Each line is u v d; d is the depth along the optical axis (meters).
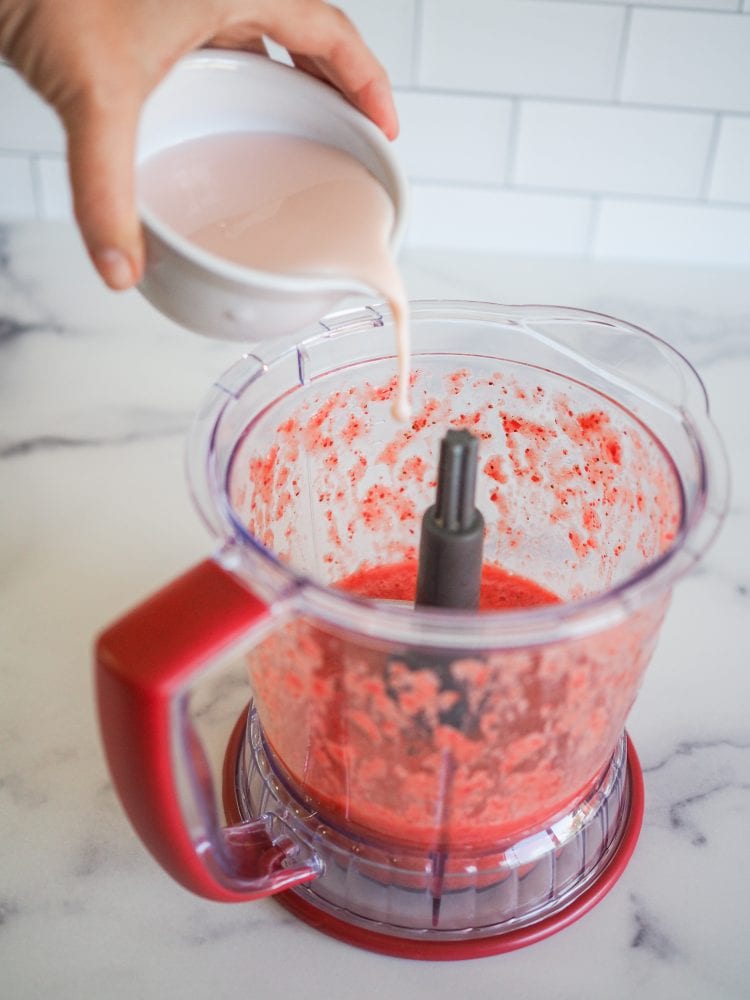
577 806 0.50
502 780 0.44
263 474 0.52
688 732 0.58
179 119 0.50
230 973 0.48
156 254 0.43
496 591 0.62
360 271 0.45
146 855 0.52
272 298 0.43
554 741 0.44
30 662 0.60
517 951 0.49
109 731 0.38
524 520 0.62
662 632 0.63
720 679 0.61
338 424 0.56
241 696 0.60
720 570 0.68
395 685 0.41
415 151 0.92
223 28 0.50
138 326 0.88
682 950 0.49
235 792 0.54
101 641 0.37
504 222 0.96
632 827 0.53
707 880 0.52
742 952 0.49
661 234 0.96
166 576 0.66
